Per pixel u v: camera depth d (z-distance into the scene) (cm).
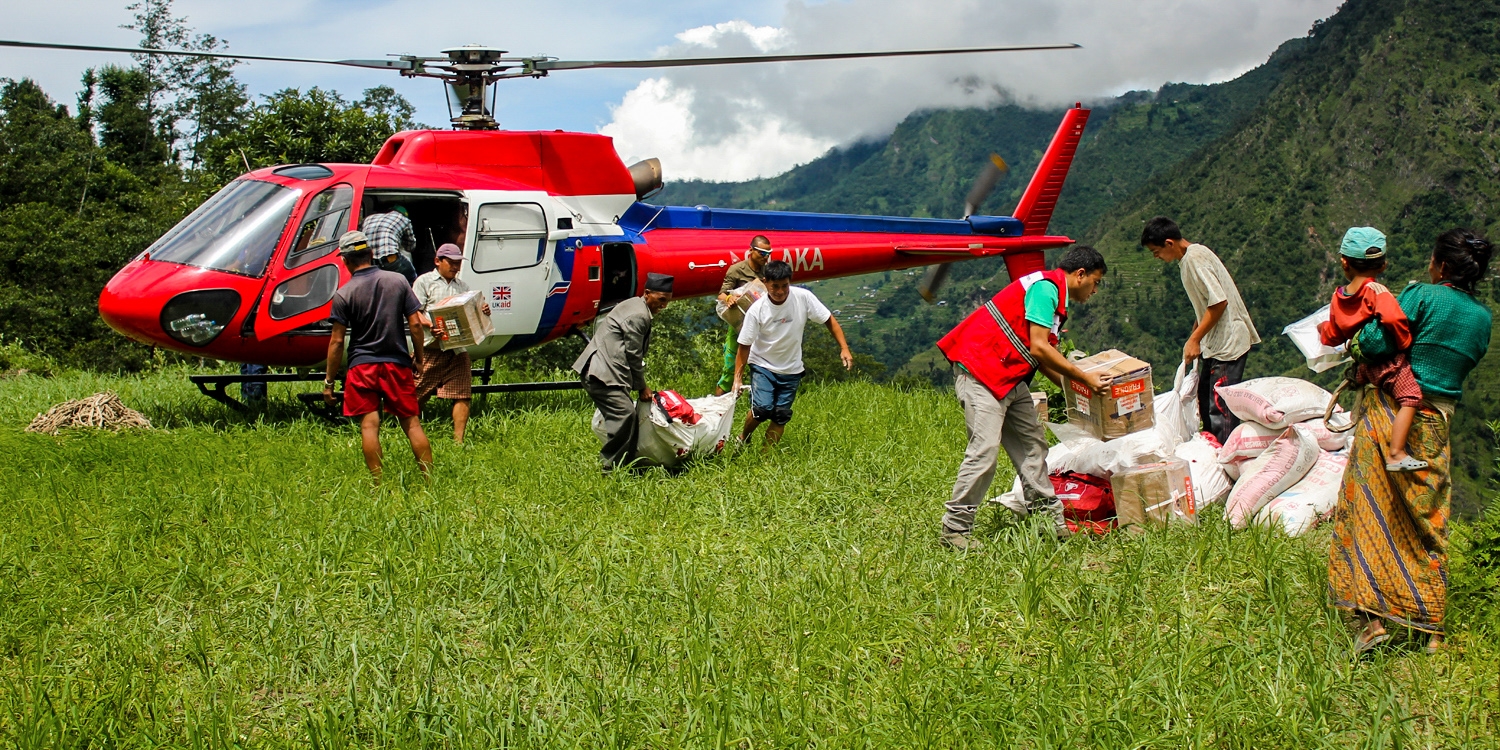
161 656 401
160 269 754
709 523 554
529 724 347
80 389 957
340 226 773
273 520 541
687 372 1214
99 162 4238
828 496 596
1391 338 390
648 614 430
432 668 375
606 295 921
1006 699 357
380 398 629
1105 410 539
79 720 343
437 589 458
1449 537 490
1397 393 393
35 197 3797
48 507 566
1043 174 1212
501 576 456
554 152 872
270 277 756
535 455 694
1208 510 548
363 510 553
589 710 354
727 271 962
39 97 5866
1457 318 387
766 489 610
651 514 565
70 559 490
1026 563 467
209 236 772
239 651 405
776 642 412
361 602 448
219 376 805
